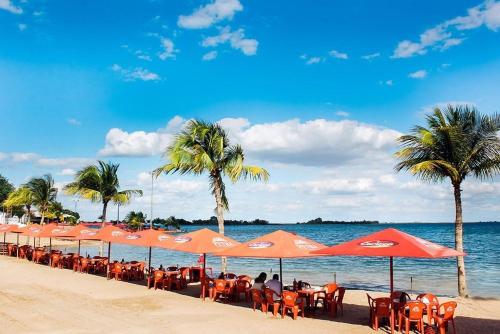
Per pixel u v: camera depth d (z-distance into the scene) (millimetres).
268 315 14242
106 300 16641
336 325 12930
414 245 11484
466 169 18297
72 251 51625
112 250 59250
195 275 22234
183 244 17062
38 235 27375
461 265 18359
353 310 15250
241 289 16875
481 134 18000
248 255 13891
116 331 12023
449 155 18297
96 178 31500
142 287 19969
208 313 14469
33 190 49031
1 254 36469
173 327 12547
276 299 14312
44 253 29812
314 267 35719
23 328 12211
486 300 18734
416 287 24422
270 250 13820
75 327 12391
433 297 12977
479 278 28531
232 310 14992
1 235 75500
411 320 11812
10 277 22516
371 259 44000
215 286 16703
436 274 30891
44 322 12945
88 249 57062
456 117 18359
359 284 25719
